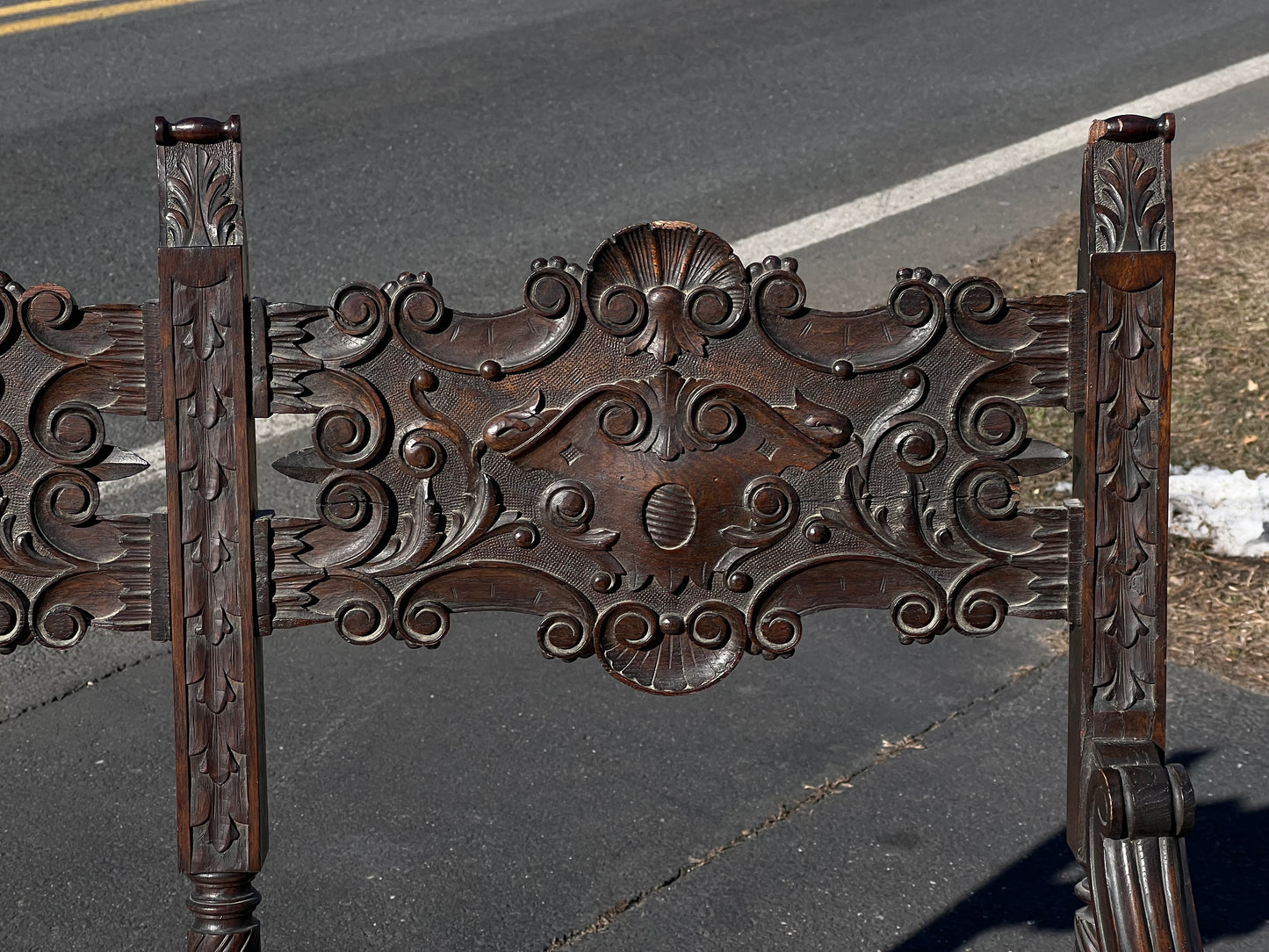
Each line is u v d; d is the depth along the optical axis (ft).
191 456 5.01
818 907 7.50
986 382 5.18
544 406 5.16
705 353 5.14
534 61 22.75
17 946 7.23
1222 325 14.24
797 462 5.22
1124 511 5.17
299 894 7.63
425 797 8.46
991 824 8.16
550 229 16.44
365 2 26.23
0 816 8.28
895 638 10.23
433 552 5.23
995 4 26.11
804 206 17.26
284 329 5.02
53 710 9.33
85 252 15.64
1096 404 5.12
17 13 25.79
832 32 24.36
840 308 14.58
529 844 8.04
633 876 7.76
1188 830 5.02
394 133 19.52
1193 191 17.57
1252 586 10.64
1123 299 5.07
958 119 20.21
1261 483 11.34
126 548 5.19
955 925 7.37
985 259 15.76
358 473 5.14
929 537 5.26
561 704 9.45
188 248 4.91
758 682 9.67
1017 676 9.69
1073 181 17.88
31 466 5.10
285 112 20.22
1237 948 7.22
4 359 5.02
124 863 7.91
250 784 5.19
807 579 5.33
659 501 5.23
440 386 5.13
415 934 7.34
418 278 5.06
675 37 24.07
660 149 19.08
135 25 24.81
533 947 7.23
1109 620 5.23
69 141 18.97
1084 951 5.36
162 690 9.61
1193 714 9.25
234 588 5.10
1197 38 23.73
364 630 5.26
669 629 5.34
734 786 8.54
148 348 5.02
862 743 8.96
